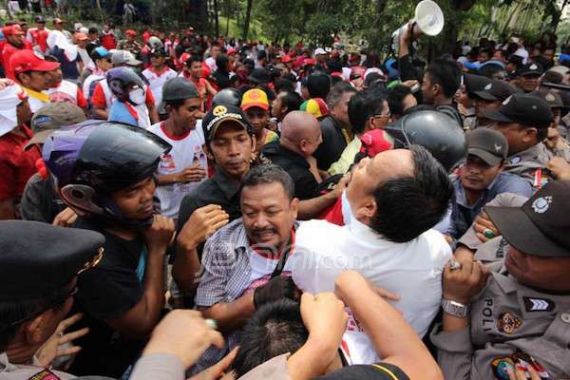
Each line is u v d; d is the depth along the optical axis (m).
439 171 1.22
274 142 2.81
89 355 1.61
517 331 1.22
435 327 1.40
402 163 1.21
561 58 10.08
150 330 1.53
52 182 2.21
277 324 1.07
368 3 13.04
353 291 1.15
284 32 20.67
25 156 3.01
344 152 3.07
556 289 1.19
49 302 0.98
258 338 1.05
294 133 2.54
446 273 1.32
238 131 2.14
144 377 0.93
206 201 2.16
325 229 1.40
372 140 1.77
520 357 1.19
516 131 2.41
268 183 1.55
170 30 24.36
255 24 31.25
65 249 0.99
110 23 21.80
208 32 26.06
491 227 1.67
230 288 1.57
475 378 1.25
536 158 2.47
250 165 2.26
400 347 1.02
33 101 3.94
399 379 0.86
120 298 1.42
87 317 1.56
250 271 1.57
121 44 16.42
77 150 1.37
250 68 8.57
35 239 0.97
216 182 2.20
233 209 2.15
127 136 1.42
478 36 15.32
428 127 1.68
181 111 3.07
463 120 3.92
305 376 0.89
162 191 3.07
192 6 25.84
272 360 0.91
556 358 1.14
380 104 2.91
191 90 3.08
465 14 9.58
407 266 1.28
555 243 1.14
